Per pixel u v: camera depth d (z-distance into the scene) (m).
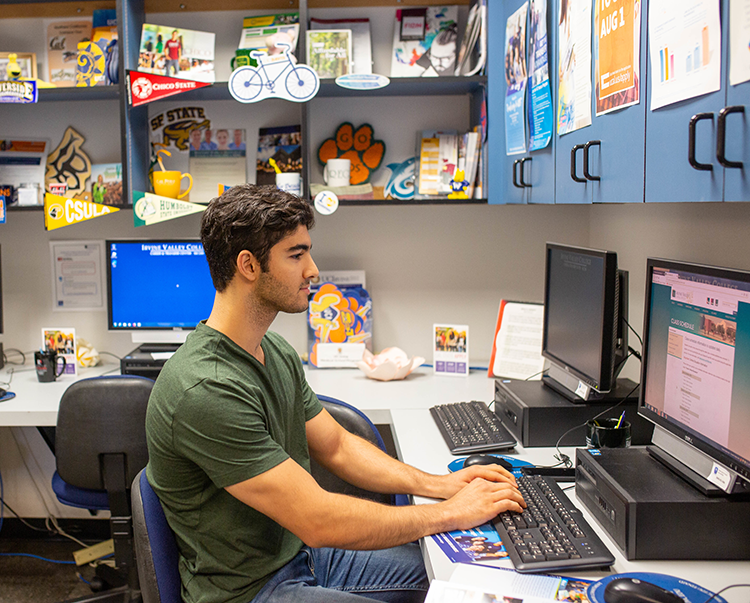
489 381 2.34
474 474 1.40
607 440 1.50
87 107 2.62
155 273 2.53
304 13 2.35
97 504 2.05
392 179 2.57
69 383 2.37
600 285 1.57
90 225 2.67
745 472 1.05
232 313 1.29
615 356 1.68
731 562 1.09
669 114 1.10
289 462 1.23
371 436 1.65
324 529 1.19
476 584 1.02
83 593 2.36
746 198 0.89
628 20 1.24
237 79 2.29
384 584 1.46
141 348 2.56
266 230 1.24
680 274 1.27
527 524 1.19
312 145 2.61
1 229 2.68
